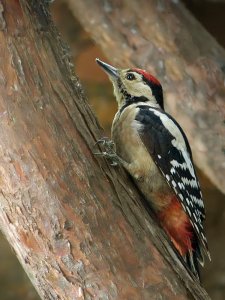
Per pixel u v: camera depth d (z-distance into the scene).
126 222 6.50
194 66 10.53
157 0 10.82
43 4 6.70
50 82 6.43
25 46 6.34
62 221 6.27
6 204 6.36
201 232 7.69
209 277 13.58
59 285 6.38
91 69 14.28
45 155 6.27
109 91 14.29
